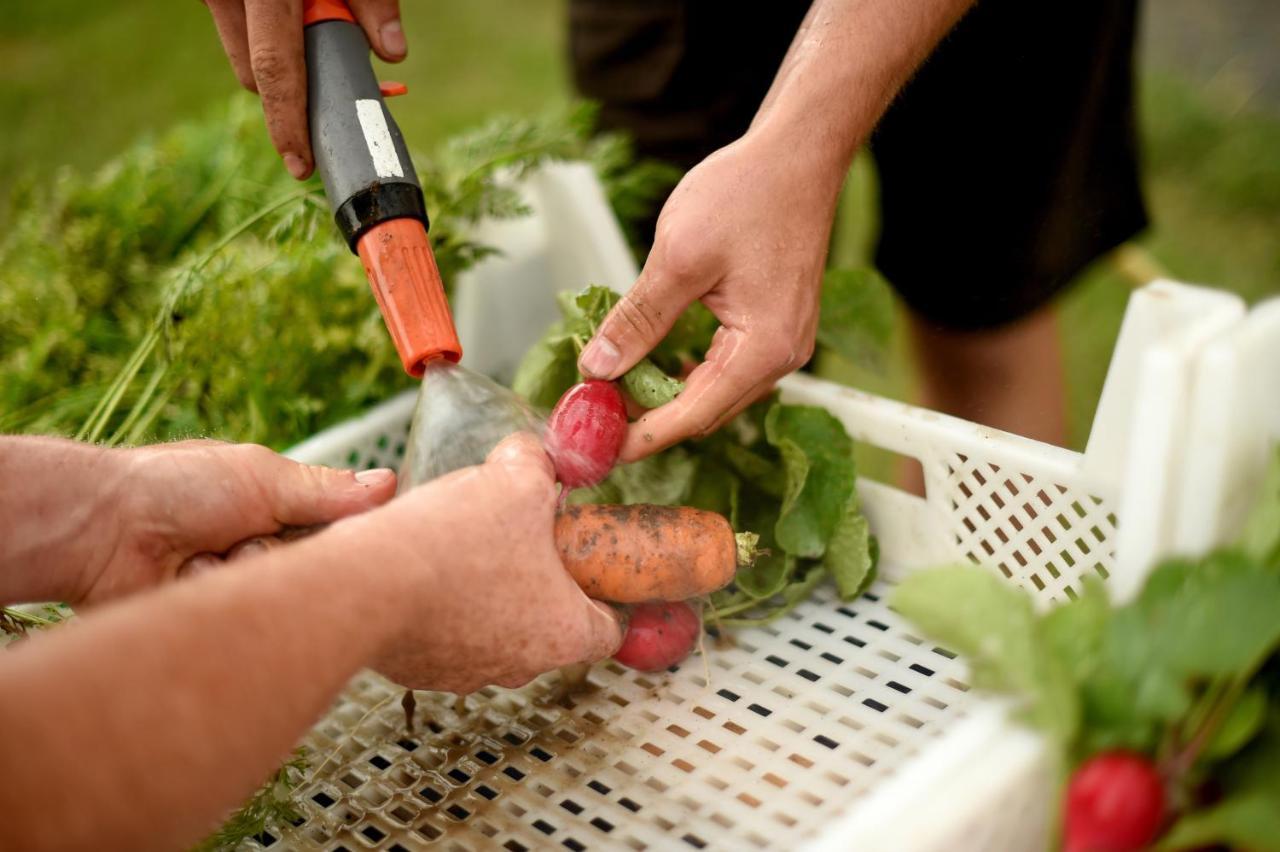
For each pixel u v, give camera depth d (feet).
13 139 11.20
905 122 4.97
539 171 4.56
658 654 3.34
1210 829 2.09
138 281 5.34
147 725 1.83
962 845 2.11
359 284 4.83
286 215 4.15
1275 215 8.25
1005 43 4.60
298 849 3.03
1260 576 2.19
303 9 3.41
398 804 3.14
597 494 3.57
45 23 13.92
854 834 2.07
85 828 1.77
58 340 5.09
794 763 3.09
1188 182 8.69
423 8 13.85
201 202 5.51
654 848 2.87
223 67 12.39
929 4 3.33
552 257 4.68
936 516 3.67
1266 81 9.48
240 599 2.00
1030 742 2.20
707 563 3.23
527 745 3.27
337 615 2.12
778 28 5.16
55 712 1.77
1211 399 2.37
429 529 2.44
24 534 2.99
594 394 3.20
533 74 11.79
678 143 5.54
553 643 2.82
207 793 1.91
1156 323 2.94
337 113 3.27
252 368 4.58
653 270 3.14
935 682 3.32
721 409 3.23
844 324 4.10
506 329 4.67
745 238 3.10
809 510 3.68
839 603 3.75
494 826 3.01
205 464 3.02
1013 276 5.16
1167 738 2.22
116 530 3.04
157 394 4.76
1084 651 2.31
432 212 4.60
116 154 10.75
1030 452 3.35
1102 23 4.59
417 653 2.63
